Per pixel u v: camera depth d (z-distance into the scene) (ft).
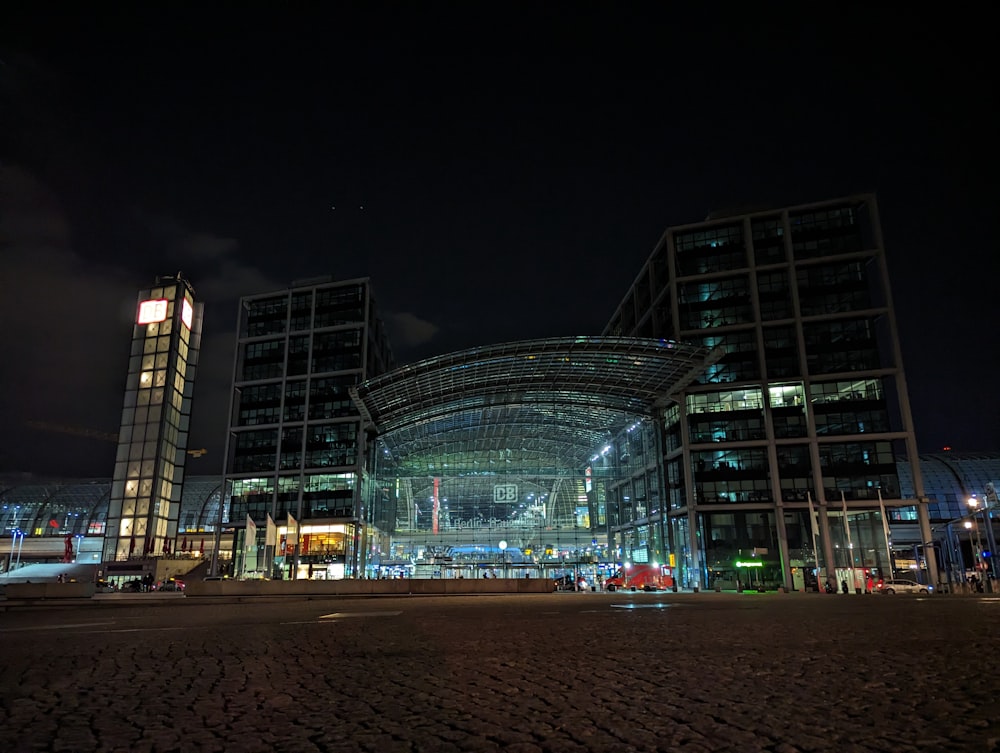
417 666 24.50
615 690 18.53
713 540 233.76
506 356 218.18
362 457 269.64
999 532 225.15
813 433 234.79
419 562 304.71
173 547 314.35
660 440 264.52
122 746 13.17
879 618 46.55
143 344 329.31
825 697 16.70
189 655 29.14
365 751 12.60
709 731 13.53
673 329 253.65
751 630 37.45
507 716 15.49
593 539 320.29
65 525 374.63
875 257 246.06
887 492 228.43
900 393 234.38
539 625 45.44
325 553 265.54
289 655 28.60
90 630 46.78
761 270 251.19
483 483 332.19
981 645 27.22
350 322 294.46
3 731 14.55
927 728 13.30
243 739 13.66
